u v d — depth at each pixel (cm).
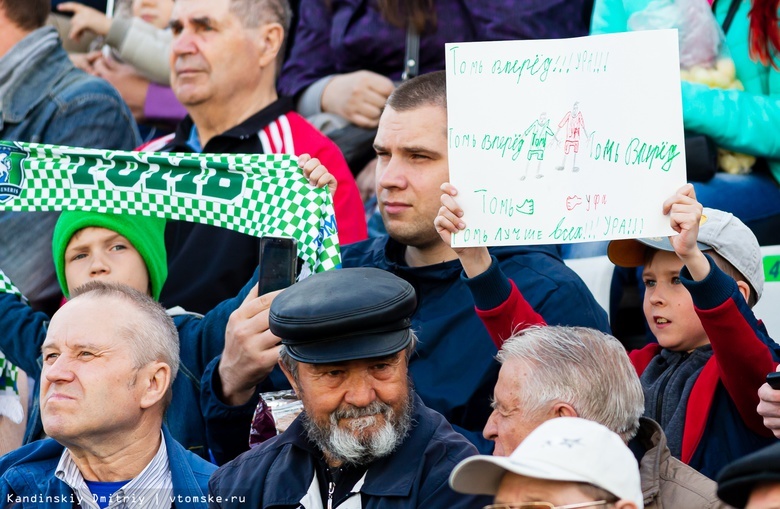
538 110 1523
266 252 1670
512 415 1341
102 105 2338
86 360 1485
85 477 1516
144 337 1511
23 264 2220
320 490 1381
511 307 1552
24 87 2303
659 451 1335
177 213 1808
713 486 1307
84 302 1523
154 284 1941
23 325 1914
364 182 2380
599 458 1046
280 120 2239
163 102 2583
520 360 1355
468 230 1518
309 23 2427
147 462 1520
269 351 1633
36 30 2327
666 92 1502
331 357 1327
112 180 1833
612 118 1508
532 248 1834
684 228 1450
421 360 1734
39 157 1862
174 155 1812
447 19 2291
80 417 1468
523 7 2270
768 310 2050
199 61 2250
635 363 1705
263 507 1372
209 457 1791
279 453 1415
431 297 1784
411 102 1778
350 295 1346
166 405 1551
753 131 2047
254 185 1770
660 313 1636
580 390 1316
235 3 2259
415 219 1762
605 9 2125
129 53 2566
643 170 1495
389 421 1348
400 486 1340
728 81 2077
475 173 1523
